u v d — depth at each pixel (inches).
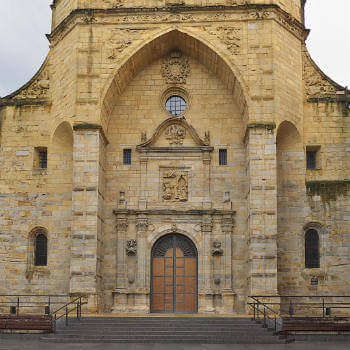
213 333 1171.3
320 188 1539.1
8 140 1603.1
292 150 1553.9
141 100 1604.3
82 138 1472.7
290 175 1544.0
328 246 1517.0
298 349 1045.8
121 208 1547.7
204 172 1563.7
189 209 1544.0
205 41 1510.8
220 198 1552.7
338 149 1560.0
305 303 1358.3
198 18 1524.4
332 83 1588.3
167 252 1549.0
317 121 1571.1
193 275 1534.2
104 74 1504.7
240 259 1524.4
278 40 1512.1
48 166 1582.2
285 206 1531.7
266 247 1408.7
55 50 1624.0
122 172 1574.8
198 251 1529.3
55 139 1582.2
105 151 1574.8
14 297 1530.5
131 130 1593.3
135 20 1530.5
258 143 1450.5
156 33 1520.7
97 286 1440.7
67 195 1565.0
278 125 1469.0
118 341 1133.7
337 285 1499.8
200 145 1573.6
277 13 1519.4
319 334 1219.2
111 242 1541.6
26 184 1581.0
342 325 1227.9
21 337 1197.1
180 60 1611.7
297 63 1566.2
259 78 1480.1
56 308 1514.5
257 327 1208.8
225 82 1581.0
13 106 1616.6
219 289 1510.8
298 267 1504.7
